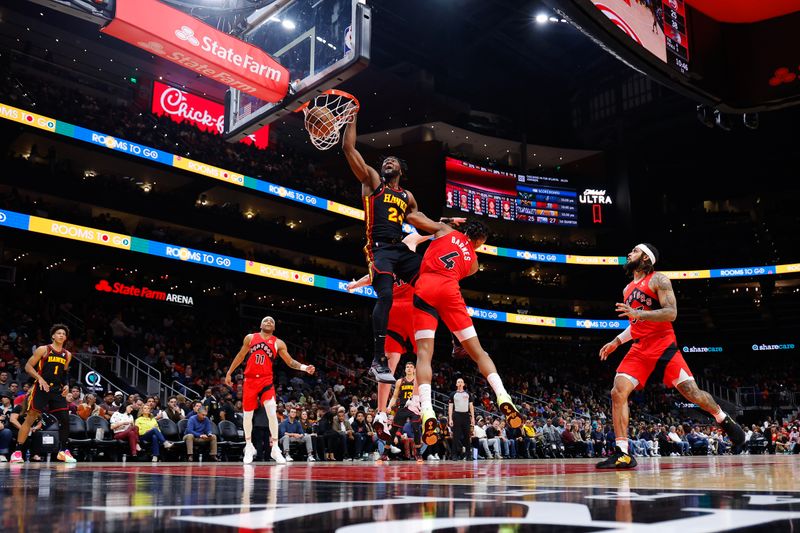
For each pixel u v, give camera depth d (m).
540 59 39.53
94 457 12.92
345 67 9.32
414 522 1.45
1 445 11.01
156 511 1.68
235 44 9.43
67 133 23.14
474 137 38.84
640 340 5.46
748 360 41.44
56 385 8.56
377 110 36.62
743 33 10.99
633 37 9.03
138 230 24.95
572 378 37.12
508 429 19.67
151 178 28.56
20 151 25.62
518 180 39.50
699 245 41.47
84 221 22.92
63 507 1.78
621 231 40.47
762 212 41.47
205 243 26.81
